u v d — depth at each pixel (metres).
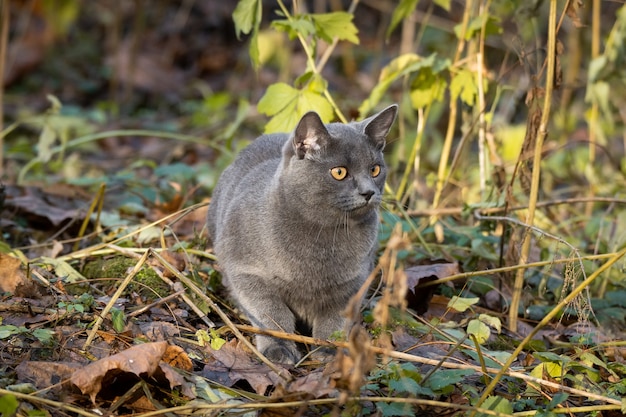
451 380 5.19
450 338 5.93
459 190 8.68
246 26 7.34
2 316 5.78
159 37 16.83
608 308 7.08
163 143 12.28
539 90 6.63
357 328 4.73
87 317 5.86
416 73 8.06
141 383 5.03
